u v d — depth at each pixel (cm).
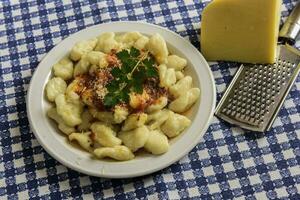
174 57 66
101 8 77
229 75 69
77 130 62
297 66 68
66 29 75
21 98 69
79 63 66
